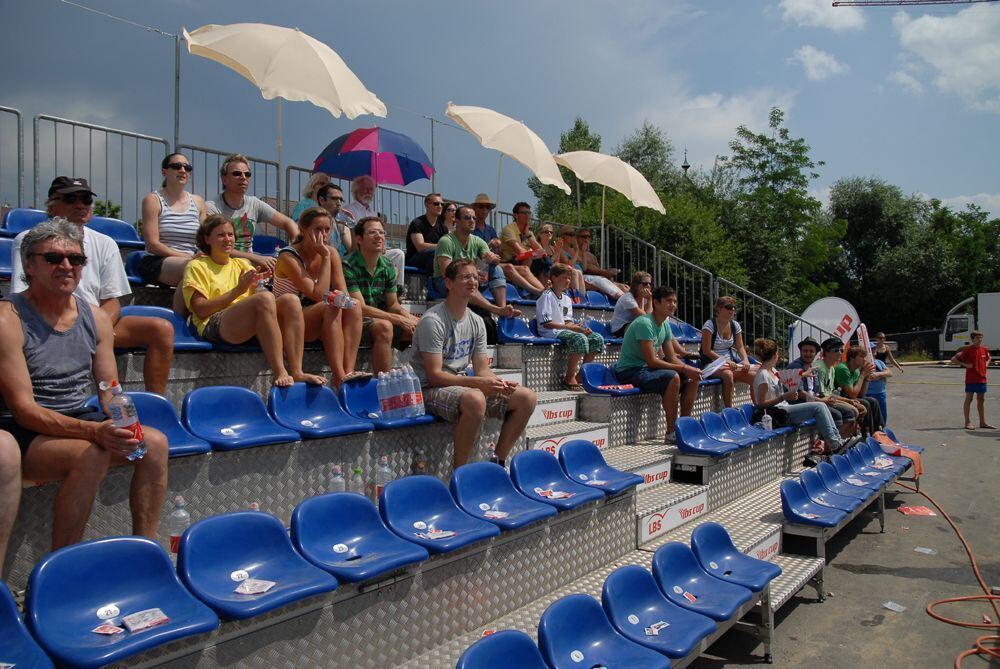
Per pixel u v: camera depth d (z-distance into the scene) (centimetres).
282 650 272
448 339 501
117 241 605
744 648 444
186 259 518
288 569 289
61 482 285
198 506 338
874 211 4825
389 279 603
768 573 422
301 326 451
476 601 366
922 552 645
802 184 3572
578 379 770
